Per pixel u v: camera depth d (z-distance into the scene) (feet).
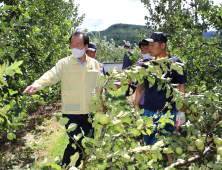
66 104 7.39
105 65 27.89
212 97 6.20
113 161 4.38
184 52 11.83
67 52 12.55
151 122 4.22
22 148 12.05
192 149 5.29
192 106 6.30
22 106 8.00
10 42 9.06
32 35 10.30
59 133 14.76
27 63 10.95
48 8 17.28
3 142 12.76
